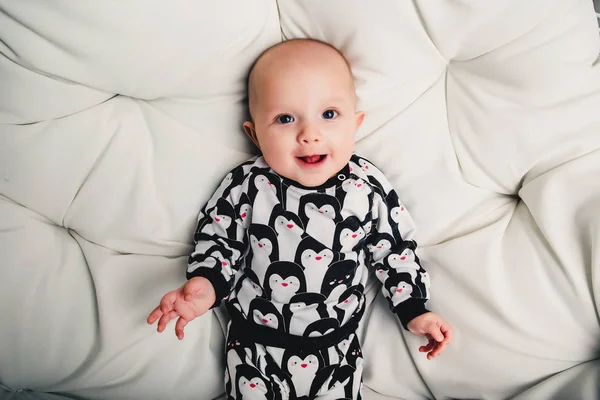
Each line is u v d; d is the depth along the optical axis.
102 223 0.89
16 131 0.84
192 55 0.81
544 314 0.80
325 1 0.83
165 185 0.90
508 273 0.84
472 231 0.91
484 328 0.83
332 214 0.87
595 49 0.85
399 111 0.91
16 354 0.82
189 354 0.90
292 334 0.88
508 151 0.87
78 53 0.78
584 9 0.83
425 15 0.82
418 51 0.86
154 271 0.91
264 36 0.85
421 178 0.92
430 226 0.92
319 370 0.87
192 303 0.80
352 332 0.90
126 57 0.79
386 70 0.87
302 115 0.82
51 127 0.84
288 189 0.87
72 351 0.84
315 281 0.87
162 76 0.82
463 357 0.85
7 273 0.83
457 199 0.91
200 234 0.89
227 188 0.90
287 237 0.87
